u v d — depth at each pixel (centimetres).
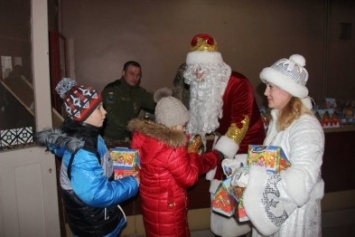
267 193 137
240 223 221
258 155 148
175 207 174
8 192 215
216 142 220
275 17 592
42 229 232
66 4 507
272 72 148
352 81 642
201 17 560
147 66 548
